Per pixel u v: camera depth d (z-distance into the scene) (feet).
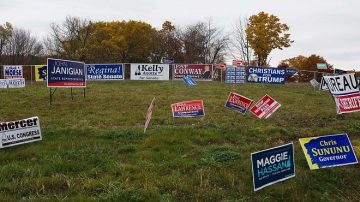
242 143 33.01
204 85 91.61
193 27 257.14
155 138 32.37
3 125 28.84
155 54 247.09
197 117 44.91
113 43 218.59
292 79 169.78
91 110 49.26
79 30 224.94
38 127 30.53
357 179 24.95
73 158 26.73
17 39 248.11
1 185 21.54
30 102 55.62
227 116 46.57
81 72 54.19
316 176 24.82
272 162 21.90
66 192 21.26
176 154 28.71
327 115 49.01
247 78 99.81
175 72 101.86
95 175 24.00
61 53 220.43
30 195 20.71
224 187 22.74
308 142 24.48
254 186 21.07
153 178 23.24
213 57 252.83
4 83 79.20
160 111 49.67
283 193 21.77
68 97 62.08
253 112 44.04
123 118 43.98
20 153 27.43
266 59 208.44
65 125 39.34
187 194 21.57
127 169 24.75
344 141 24.88
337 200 21.86
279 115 48.44
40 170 24.03
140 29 231.50
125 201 20.02
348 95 43.06
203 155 28.14
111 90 75.41
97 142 31.04
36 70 97.91
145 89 79.05
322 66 106.42
